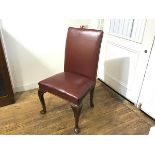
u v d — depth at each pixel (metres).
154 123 1.75
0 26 1.77
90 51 1.62
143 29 1.68
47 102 2.03
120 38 2.00
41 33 2.01
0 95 1.90
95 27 2.27
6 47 1.89
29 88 2.26
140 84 1.88
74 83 1.57
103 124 1.72
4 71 1.77
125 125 1.71
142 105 1.90
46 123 1.71
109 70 2.32
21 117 1.78
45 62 2.21
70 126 1.68
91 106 1.96
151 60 1.68
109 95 2.21
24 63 2.09
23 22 1.86
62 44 2.20
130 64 1.95
